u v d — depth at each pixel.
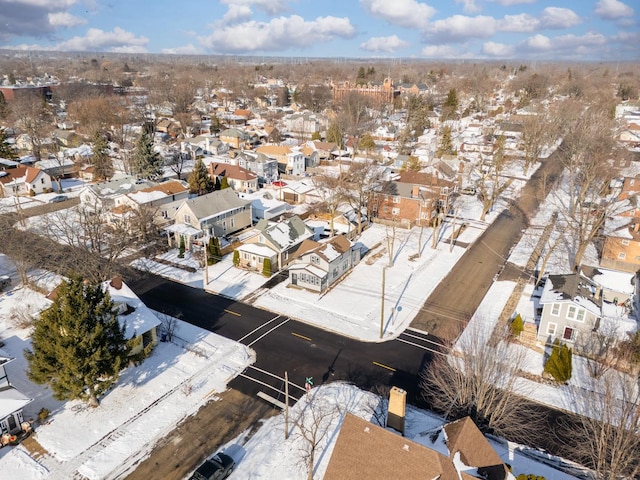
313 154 110.88
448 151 114.75
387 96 198.25
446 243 68.38
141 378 38.66
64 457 30.86
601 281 51.94
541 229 73.81
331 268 54.94
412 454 25.23
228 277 57.00
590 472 29.95
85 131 127.88
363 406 35.59
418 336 45.56
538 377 39.38
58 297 33.94
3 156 103.44
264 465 30.41
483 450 27.92
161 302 51.00
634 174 91.19
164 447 31.83
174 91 184.00
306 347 43.47
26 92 177.75
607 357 40.44
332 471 26.25
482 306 51.03
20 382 37.94
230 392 37.28
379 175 82.19
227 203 70.12
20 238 59.34
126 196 71.69
